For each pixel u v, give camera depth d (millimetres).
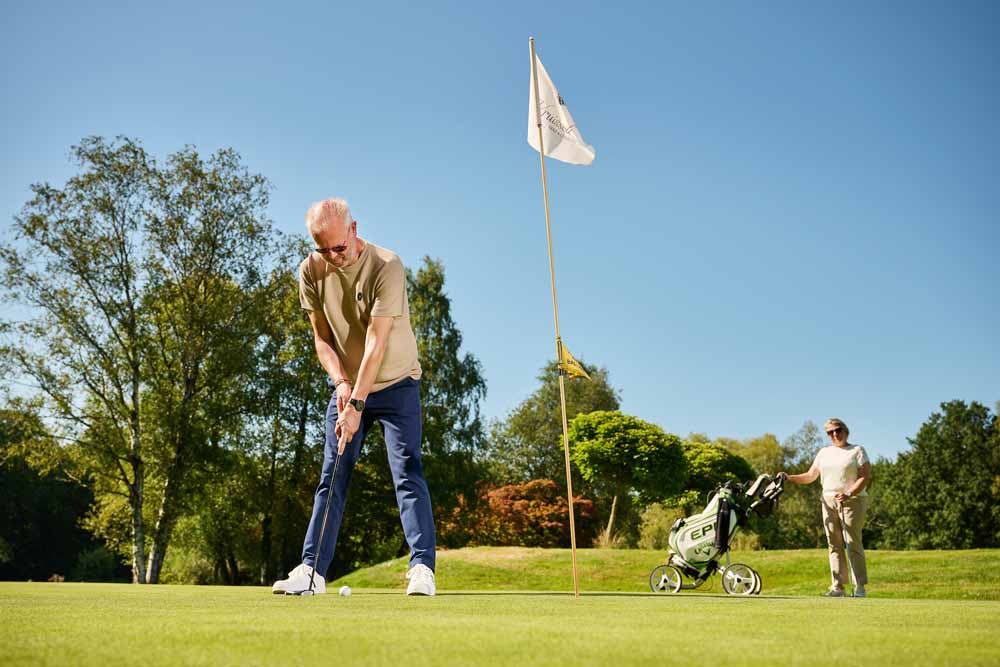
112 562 40094
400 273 3887
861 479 6488
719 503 6270
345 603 2736
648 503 35594
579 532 40406
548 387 49562
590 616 2061
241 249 22328
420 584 3674
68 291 20578
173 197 21938
